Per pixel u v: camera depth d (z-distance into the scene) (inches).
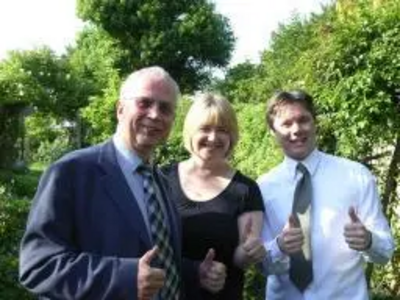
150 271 93.4
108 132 700.7
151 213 104.0
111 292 92.0
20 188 524.4
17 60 1047.6
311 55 207.3
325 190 136.7
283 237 125.6
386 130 195.8
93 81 1274.6
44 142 1248.2
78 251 97.4
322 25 213.6
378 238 127.0
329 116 202.2
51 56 1105.4
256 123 286.8
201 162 132.3
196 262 121.8
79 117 1146.0
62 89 1102.4
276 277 138.6
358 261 134.4
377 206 135.9
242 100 584.4
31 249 94.8
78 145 1142.3
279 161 250.1
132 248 99.0
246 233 123.3
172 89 107.2
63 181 97.8
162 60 1413.6
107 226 98.4
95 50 1409.9
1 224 301.7
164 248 104.8
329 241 133.6
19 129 709.3
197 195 130.6
